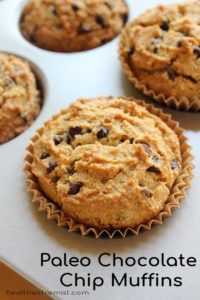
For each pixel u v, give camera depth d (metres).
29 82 0.32
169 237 0.26
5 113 0.31
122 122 0.28
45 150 0.28
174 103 0.31
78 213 0.26
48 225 0.27
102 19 0.35
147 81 0.31
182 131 0.29
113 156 0.27
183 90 0.30
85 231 0.26
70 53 0.34
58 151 0.27
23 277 0.25
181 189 0.27
